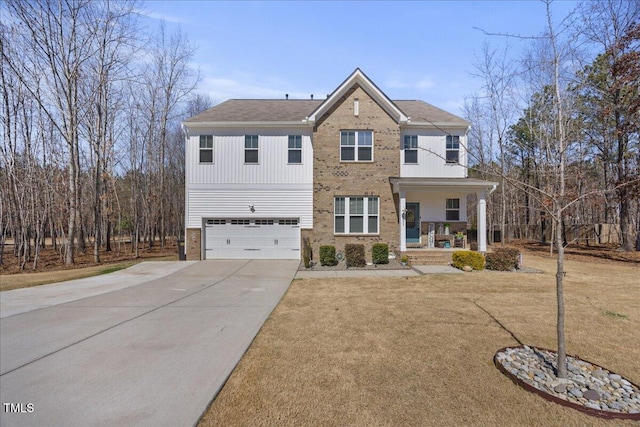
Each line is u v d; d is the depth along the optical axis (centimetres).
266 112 1792
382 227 1582
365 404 363
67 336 583
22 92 1708
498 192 3244
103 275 1254
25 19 1583
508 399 373
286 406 359
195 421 331
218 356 491
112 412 347
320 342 545
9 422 331
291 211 1647
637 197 1585
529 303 790
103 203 2067
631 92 1627
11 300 860
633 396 380
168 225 3497
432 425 327
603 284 1023
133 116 2575
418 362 467
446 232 1639
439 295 873
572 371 438
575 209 2000
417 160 1656
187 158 1658
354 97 1608
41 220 1842
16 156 1745
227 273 1268
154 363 468
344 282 1070
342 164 1594
